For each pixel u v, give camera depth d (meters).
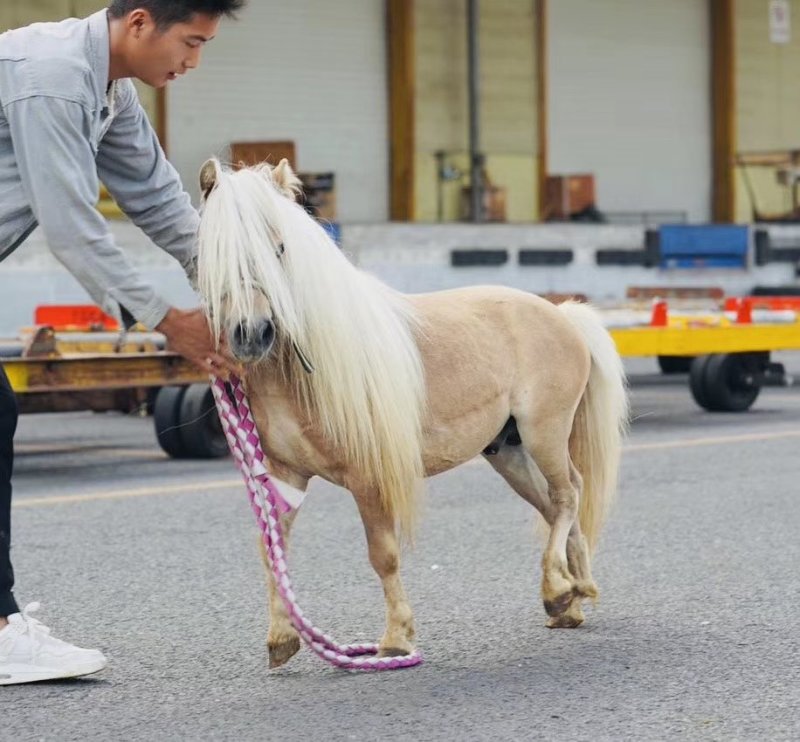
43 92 5.22
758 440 13.31
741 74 34.84
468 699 5.45
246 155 27.12
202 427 12.54
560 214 31.72
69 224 5.31
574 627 6.60
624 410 6.91
